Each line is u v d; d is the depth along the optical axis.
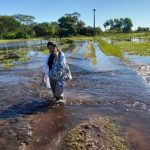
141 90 13.08
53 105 10.79
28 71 19.66
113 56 29.91
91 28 133.00
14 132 8.31
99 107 10.52
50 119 9.30
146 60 24.95
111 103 11.02
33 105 10.88
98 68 20.47
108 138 7.57
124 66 21.36
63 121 9.06
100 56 30.48
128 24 182.62
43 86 13.95
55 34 128.12
